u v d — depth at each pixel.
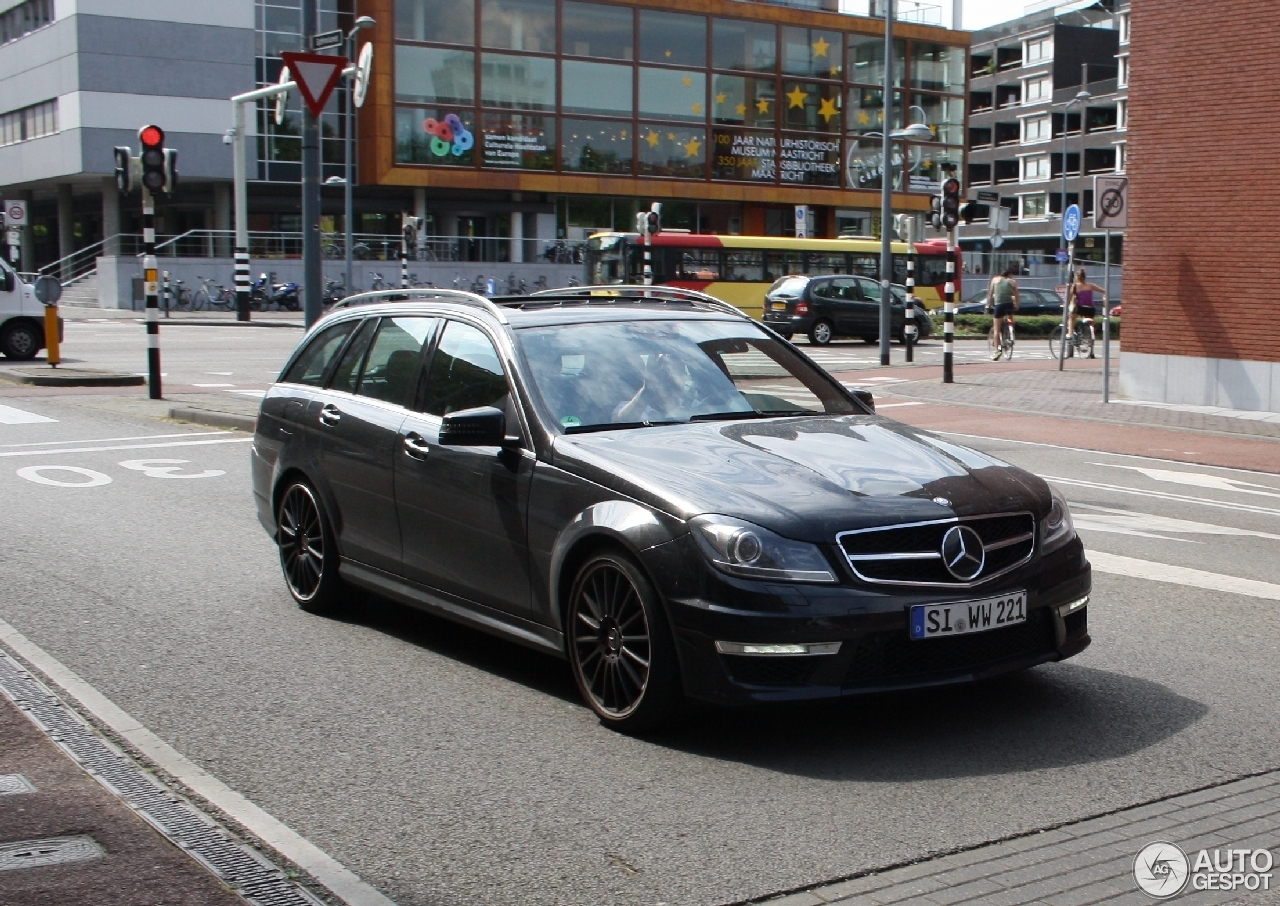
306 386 7.67
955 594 5.10
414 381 6.80
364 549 6.95
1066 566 5.48
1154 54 19.34
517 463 5.88
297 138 56.47
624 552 5.32
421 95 54.06
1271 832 4.36
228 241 52.94
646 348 6.49
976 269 65.25
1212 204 18.86
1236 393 18.83
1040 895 3.89
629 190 57.78
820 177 61.34
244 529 9.91
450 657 6.56
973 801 4.64
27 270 69.44
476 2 54.44
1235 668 6.33
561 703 5.81
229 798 4.68
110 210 58.50
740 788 4.77
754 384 6.53
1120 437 16.42
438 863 4.14
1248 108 18.31
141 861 4.09
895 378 25.19
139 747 5.20
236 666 6.38
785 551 4.96
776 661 4.96
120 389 21.31
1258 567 8.77
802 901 3.86
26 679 6.12
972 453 5.94
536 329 6.40
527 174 55.91
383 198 57.44
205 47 56.06
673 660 5.16
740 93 59.41
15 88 60.31
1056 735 5.34
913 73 63.25
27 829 4.34
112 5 55.03
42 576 8.31
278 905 3.78
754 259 44.75
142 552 9.08
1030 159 107.50
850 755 5.11
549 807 4.61
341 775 4.93
